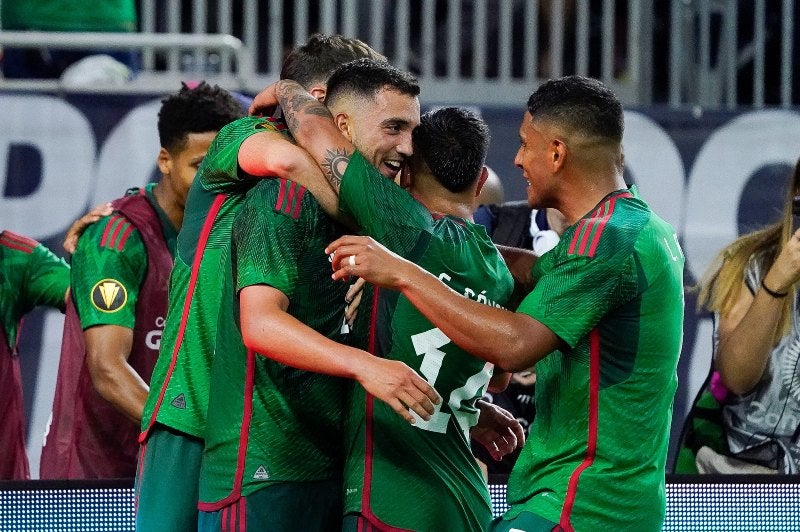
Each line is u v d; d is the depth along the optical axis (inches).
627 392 421.4
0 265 628.7
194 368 462.3
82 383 618.8
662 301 421.4
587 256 413.7
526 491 434.9
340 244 403.2
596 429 421.4
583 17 972.6
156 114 718.5
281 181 423.5
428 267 428.1
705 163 725.9
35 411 695.1
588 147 430.3
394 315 435.5
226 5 964.6
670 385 432.1
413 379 391.5
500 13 963.3
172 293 475.2
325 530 444.8
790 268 612.7
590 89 433.4
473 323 404.5
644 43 973.2
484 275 442.3
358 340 445.1
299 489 434.6
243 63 800.3
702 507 628.1
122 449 624.1
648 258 418.6
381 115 437.1
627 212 425.7
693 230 723.4
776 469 658.8
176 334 468.1
